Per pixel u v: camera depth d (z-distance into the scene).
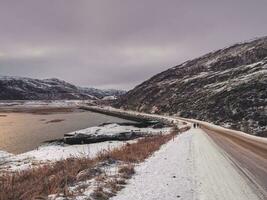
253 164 14.45
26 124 81.06
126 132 48.53
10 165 24.45
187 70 188.75
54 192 8.64
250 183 10.29
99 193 8.55
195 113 92.00
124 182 10.45
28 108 184.75
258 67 117.06
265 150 20.77
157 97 147.62
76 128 70.88
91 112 150.50
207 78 136.12
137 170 13.00
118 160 15.59
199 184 10.21
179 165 14.30
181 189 9.52
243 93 79.38
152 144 24.89
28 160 27.58
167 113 115.62
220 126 63.91
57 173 11.72
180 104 114.19
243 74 117.00
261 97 72.56
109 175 11.52
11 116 113.88
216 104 85.56
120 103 193.62
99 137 45.88
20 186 9.27
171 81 169.75
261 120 59.38
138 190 9.42
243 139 31.33
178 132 46.31
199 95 110.00
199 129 51.06
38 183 9.83
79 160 15.22
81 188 9.22
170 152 19.98
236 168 13.31
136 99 171.75
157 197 8.55
